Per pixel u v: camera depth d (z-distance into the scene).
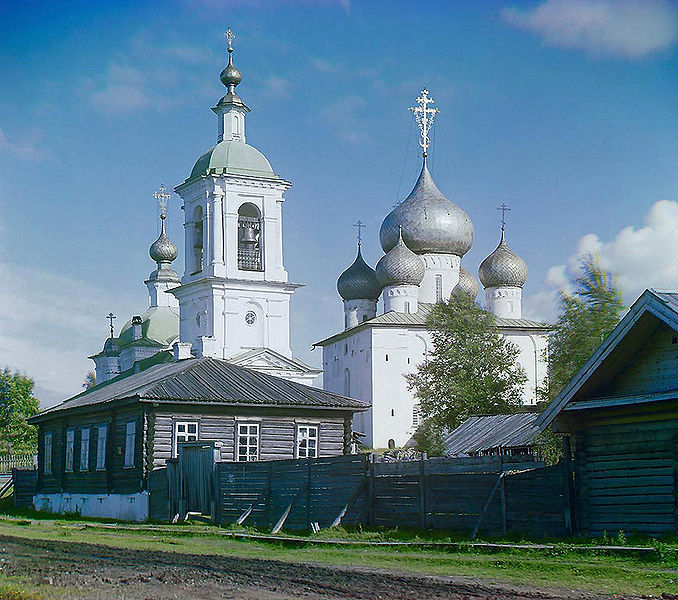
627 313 23.53
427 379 83.12
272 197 88.19
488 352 80.31
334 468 29.91
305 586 16.84
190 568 19.45
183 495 36.41
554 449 38.09
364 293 114.00
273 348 86.94
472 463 26.81
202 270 87.38
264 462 32.62
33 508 50.56
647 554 20.69
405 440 100.81
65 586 16.66
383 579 17.86
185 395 40.22
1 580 17.41
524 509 25.42
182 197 90.62
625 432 24.72
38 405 96.75
